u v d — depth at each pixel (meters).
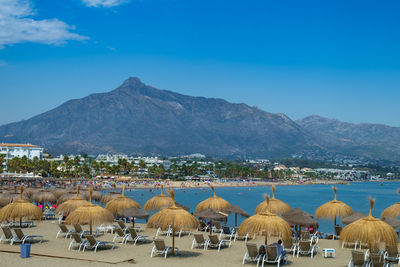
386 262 18.64
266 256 19.23
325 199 141.00
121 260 19.22
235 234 26.47
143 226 31.31
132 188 185.75
